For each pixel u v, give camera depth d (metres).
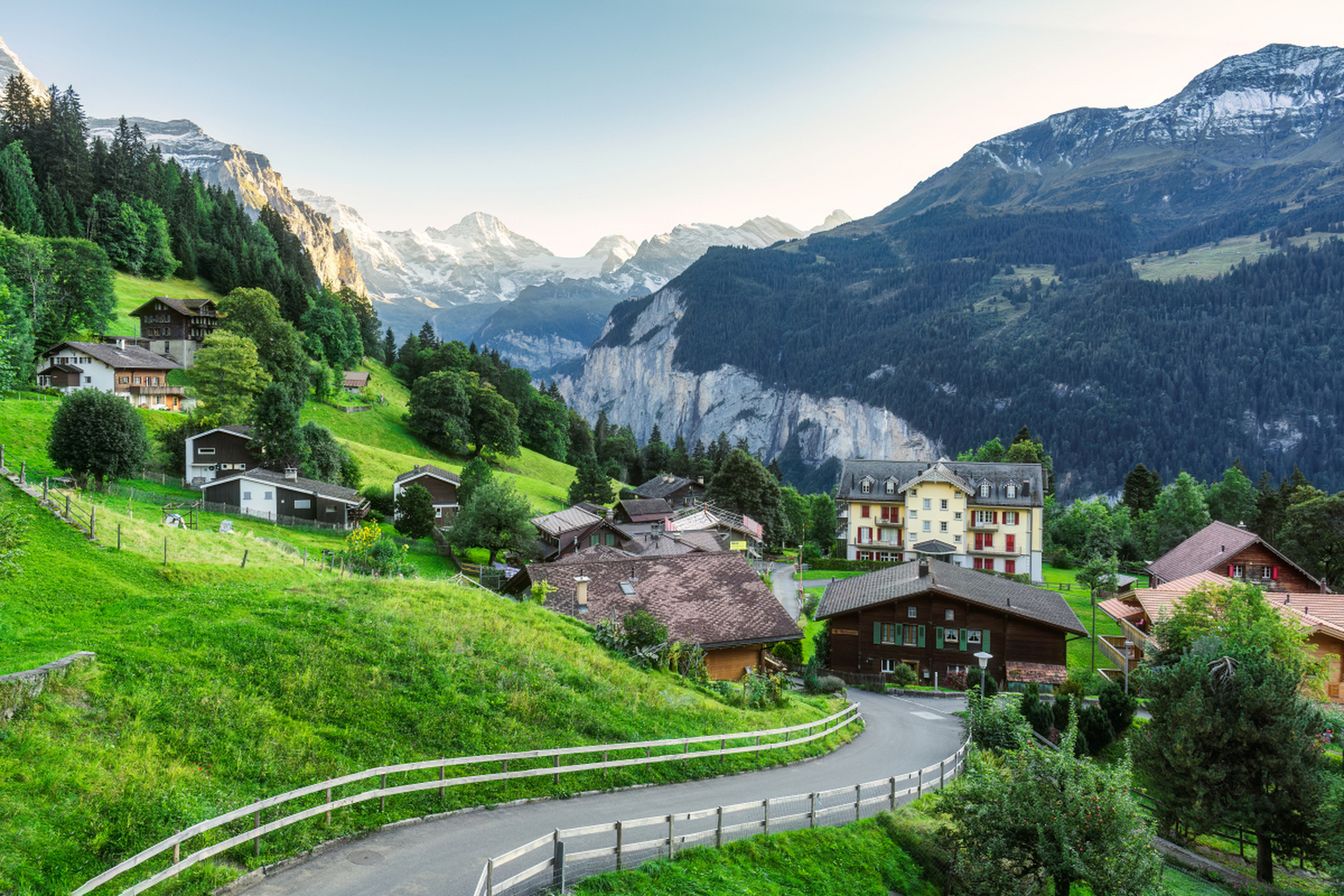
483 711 23.80
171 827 15.07
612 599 44.59
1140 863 19.88
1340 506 79.38
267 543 54.97
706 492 112.62
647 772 24.31
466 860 16.59
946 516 97.44
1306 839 29.34
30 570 33.16
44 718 17.17
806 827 22.45
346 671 23.30
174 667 21.06
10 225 128.88
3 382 55.34
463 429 136.62
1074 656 60.41
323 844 16.62
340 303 180.75
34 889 12.78
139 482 70.19
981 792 21.94
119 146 176.12
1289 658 39.22
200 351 92.19
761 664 44.88
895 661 56.09
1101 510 114.25
